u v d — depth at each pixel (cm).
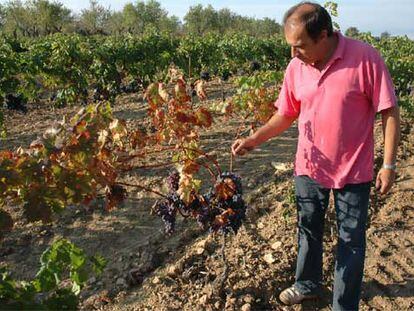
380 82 308
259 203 545
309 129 334
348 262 337
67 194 272
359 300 370
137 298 400
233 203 355
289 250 446
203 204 358
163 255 457
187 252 455
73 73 1145
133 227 508
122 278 425
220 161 687
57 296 237
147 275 431
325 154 331
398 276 417
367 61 308
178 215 515
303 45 303
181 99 355
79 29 5141
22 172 263
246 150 365
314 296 388
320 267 382
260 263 429
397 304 384
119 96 1325
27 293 228
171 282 414
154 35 1606
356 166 326
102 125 293
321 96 322
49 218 267
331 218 496
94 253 469
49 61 1132
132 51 1344
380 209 531
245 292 393
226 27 6212
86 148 279
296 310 382
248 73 1609
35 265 454
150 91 354
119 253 464
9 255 466
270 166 662
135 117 1029
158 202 365
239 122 897
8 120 1051
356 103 316
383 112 313
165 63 1438
